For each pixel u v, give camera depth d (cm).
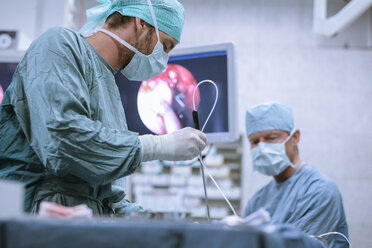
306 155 475
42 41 129
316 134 478
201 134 140
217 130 216
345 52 490
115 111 145
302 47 492
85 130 116
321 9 416
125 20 149
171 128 220
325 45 492
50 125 116
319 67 488
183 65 225
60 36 130
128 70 154
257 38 493
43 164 122
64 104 118
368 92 483
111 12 151
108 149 118
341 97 483
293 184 227
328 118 480
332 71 488
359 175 470
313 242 107
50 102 118
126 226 69
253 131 245
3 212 71
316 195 211
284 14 498
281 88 484
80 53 133
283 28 496
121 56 149
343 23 402
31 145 122
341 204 222
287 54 491
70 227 68
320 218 206
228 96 217
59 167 116
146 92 226
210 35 493
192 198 430
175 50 227
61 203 123
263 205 241
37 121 120
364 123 479
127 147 121
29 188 123
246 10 498
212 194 432
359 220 463
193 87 222
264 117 242
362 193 468
